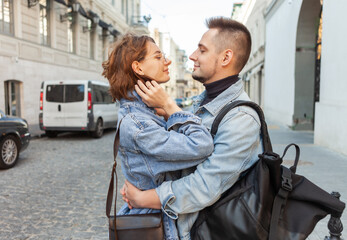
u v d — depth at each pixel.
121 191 1.30
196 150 1.08
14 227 3.38
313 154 6.93
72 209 3.92
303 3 10.53
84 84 10.47
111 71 1.25
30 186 4.93
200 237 1.11
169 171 1.18
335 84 7.34
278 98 15.08
